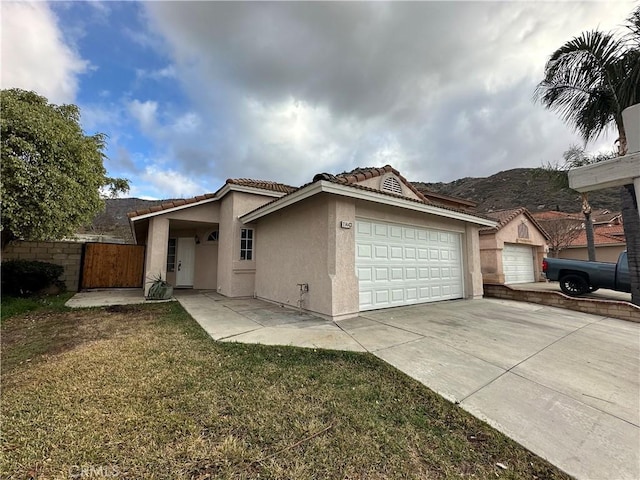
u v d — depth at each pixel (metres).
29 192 6.79
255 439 2.23
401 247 7.64
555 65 7.53
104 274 11.57
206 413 2.56
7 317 6.34
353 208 6.43
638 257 7.00
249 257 9.67
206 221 10.61
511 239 14.62
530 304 8.31
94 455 2.02
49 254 10.75
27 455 2.01
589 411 2.70
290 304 7.34
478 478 1.93
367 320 5.94
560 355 4.11
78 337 4.86
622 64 6.39
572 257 20.59
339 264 6.05
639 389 3.14
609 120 7.36
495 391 3.06
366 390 3.05
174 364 3.64
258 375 3.36
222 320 5.99
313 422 2.47
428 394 2.98
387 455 2.11
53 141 7.16
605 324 6.05
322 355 3.97
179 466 1.93
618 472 1.96
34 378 3.24
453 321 5.98
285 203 6.70
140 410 2.59
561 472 1.98
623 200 7.32
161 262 9.41
